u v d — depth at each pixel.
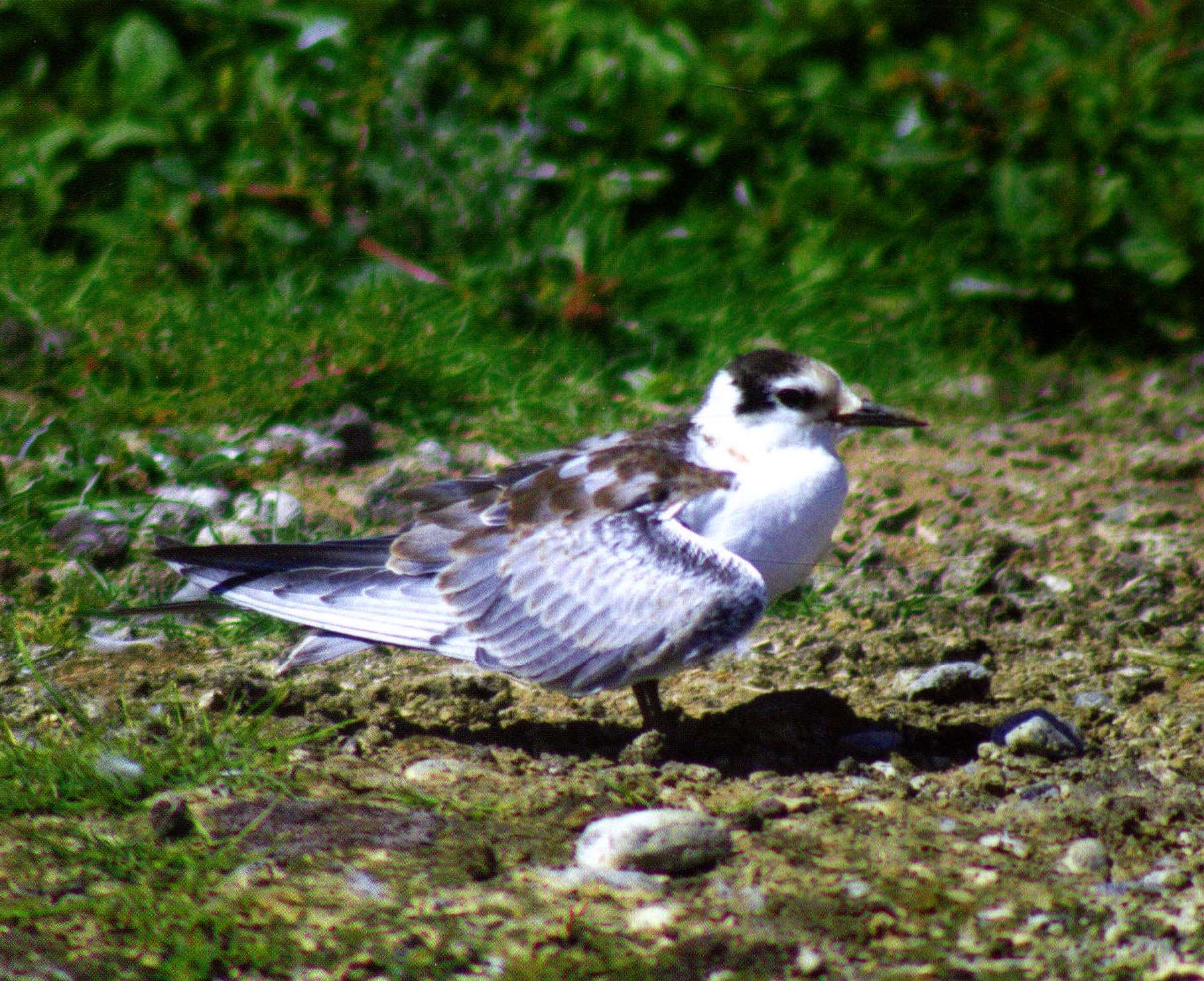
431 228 14.05
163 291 13.48
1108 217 14.68
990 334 14.62
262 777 7.25
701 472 8.02
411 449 11.95
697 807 7.27
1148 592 10.32
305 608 8.09
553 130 14.65
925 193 14.96
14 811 6.88
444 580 8.02
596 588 7.78
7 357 12.36
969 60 15.35
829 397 8.12
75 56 15.15
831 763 7.98
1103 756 8.08
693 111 15.08
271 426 12.20
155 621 9.60
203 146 14.24
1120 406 13.86
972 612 10.06
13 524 10.30
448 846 6.75
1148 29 15.67
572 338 13.55
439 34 14.66
